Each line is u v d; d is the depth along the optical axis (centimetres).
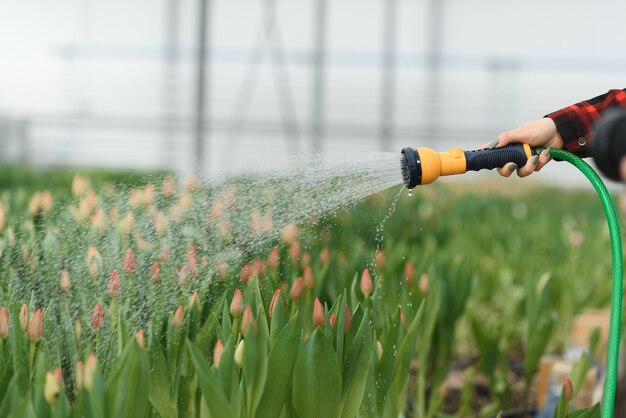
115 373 154
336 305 204
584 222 721
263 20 1917
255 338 165
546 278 316
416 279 292
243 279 224
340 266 292
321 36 1845
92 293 224
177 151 1981
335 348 189
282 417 184
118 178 426
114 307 202
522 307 431
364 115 2016
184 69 1986
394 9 1988
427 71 2025
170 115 1989
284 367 170
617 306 177
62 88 2023
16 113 2020
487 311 477
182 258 239
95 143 1997
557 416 208
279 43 1917
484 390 380
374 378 202
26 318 190
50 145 1991
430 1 2014
